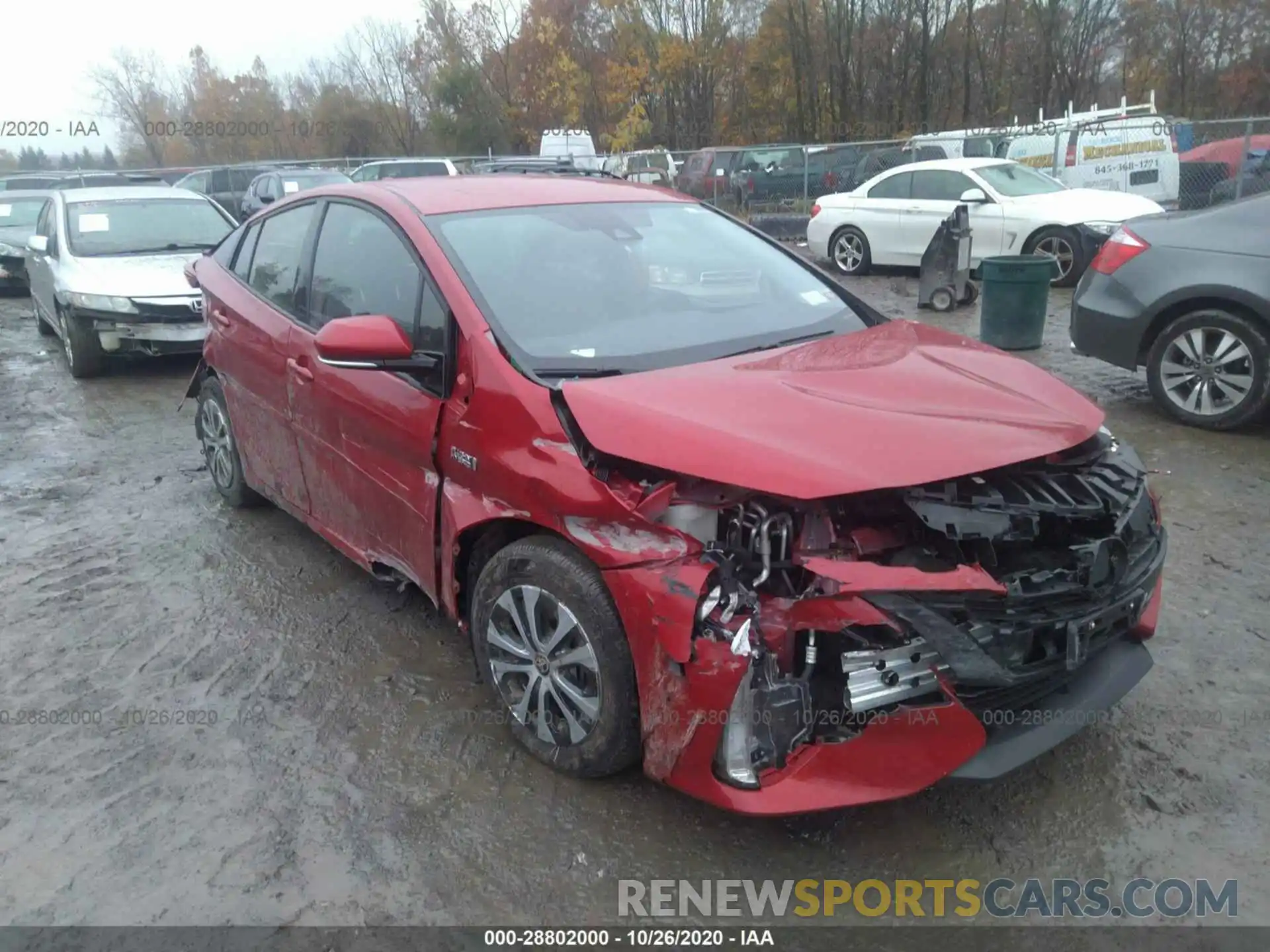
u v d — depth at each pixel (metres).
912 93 33.44
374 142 35.84
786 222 18.52
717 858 3.00
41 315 11.77
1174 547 4.95
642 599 2.85
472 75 34.56
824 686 2.76
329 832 3.15
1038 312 9.16
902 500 2.78
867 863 2.97
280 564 5.12
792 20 32.81
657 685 2.85
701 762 2.79
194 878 2.97
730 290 4.09
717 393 3.16
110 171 26.17
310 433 4.47
